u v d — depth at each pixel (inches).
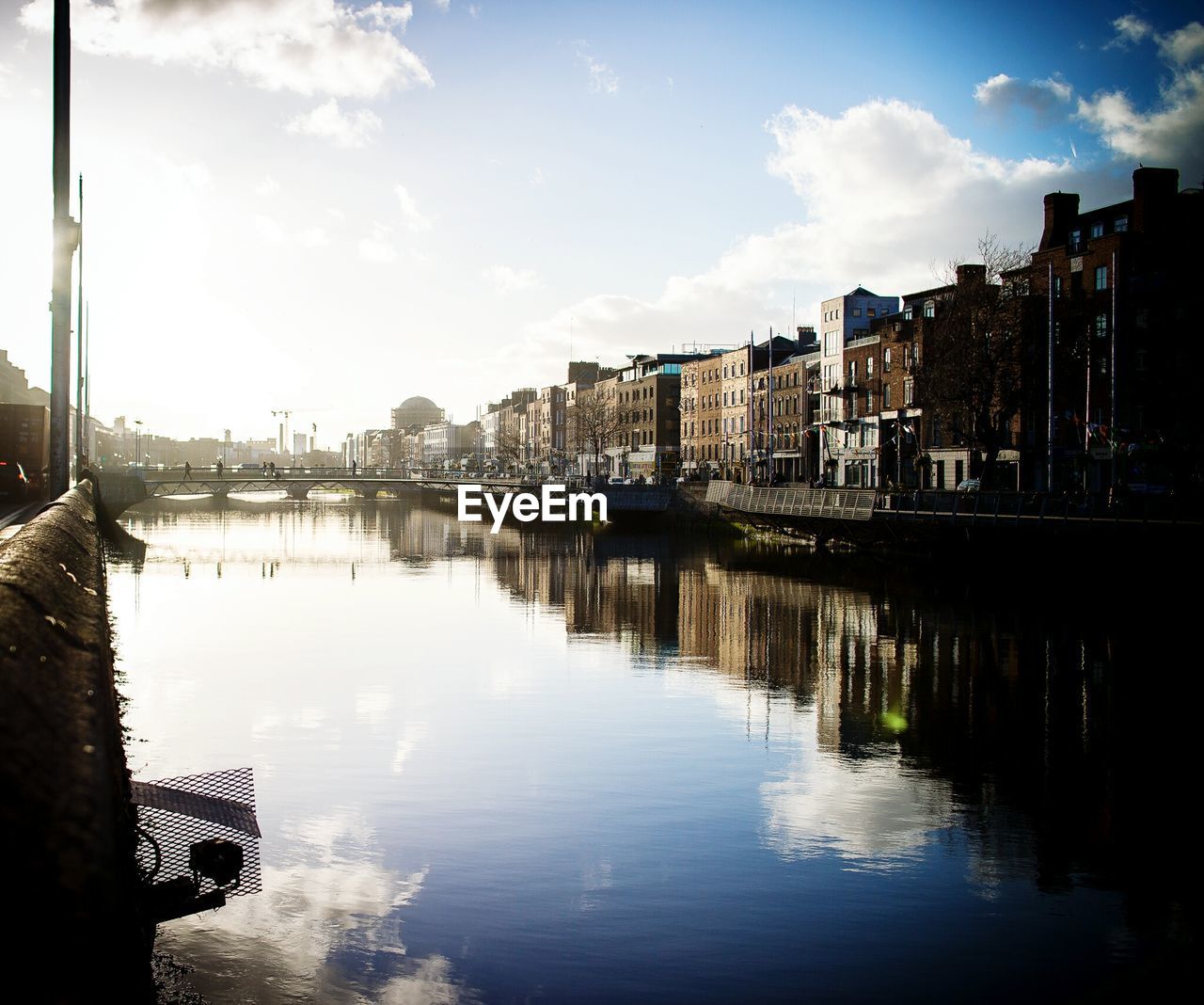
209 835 494.9
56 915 119.7
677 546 3011.8
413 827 610.5
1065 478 2485.2
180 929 458.0
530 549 2913.4
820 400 3848.4
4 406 2082.9
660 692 1024.2
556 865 552.1
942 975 436.8
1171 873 553.3
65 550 404.8
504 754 781.3
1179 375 2368.4
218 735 828.0
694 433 5049.2
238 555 2615.7
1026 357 2369.6
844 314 3654.0
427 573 2219.5
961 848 590.9
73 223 854.5
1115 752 805.2
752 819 637.3
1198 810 661.9
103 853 131.3
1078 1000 417.1
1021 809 661.9
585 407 6003.9
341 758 761.6
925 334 2984.7
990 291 2380.7
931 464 3016.7
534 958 439.8
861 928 481.7
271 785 690.8
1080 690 1032.8
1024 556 1806.1
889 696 1006.4
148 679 1051.9
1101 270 2501.2
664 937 467.5
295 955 433.4
